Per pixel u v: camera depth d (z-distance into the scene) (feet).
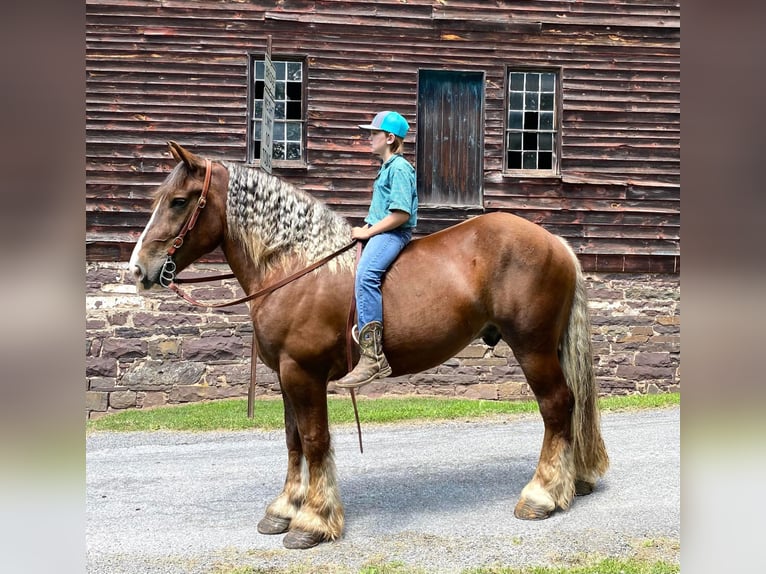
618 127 33.78
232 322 31.17
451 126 33.32
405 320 13.57
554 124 34.17
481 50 33.04
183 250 13.70
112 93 31.42
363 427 24.80
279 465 19.94
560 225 33.45
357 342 13.35
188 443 22.93
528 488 14.75
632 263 33.50
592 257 33.37
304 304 13.39
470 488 16.80
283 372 13.55
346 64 32.40
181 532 14.46
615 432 22.82
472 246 14.19
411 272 13.82
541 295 14.10
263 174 14.11
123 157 31.37
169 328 30.91
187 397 30.83
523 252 14.07
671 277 33.73
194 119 31.86
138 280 13.30
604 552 12.84
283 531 14.32
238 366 31.12
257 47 32.01
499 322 14.30
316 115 32.24
